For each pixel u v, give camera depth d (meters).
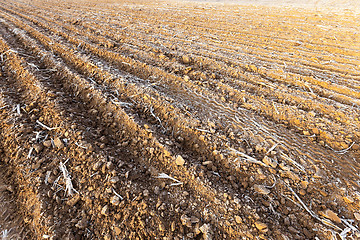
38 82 3.90
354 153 2.68
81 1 11.41
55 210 2.20
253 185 2.41
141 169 2.62
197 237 2.02
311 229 2.04
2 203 2.33
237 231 1.99
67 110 3.31
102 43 5.54
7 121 3.09
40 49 5.27
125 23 7.12
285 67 4.33
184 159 2.62
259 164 2.58
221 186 2.38
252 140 2.89
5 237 2.07
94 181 2.39
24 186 2.42
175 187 2.41
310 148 2.76
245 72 4.25
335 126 3.01
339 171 2.47
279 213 2.16
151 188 2.40
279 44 5.26
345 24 6.04
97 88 3.80
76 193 2.32
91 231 2.06
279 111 3.32
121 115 3.28
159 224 2.05
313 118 3.15
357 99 3.42
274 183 2.40
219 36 5.88
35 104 3.46
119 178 2.40
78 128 2.97
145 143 2.88
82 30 6.51
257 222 2.02
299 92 3.66
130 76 4.18
